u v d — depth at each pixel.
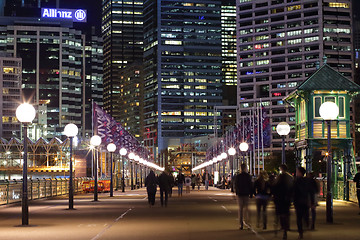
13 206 35.62
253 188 19.92
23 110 22.22
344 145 42.62
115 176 88.38
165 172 34.66
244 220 23.48
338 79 42.66
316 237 16.81
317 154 48.16
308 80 42.56
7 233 18.86
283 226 16.62
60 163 134.00
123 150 66.44
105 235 17.70
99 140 44.22
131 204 37.53
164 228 20.03
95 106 65.38
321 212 27.44
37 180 44.81
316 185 19.33
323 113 22.56
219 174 97.94
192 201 41.28
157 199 45.12
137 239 16.44
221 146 99.81
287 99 46.66
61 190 54.53
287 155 138.38
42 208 33.22
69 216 26.47
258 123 73.06
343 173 43.25
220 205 35.62
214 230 19.27
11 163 137.12
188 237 16.95
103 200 43.97
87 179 70.62
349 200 35.97
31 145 136.38
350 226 20.33
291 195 16.66
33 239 16.84
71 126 32.19
